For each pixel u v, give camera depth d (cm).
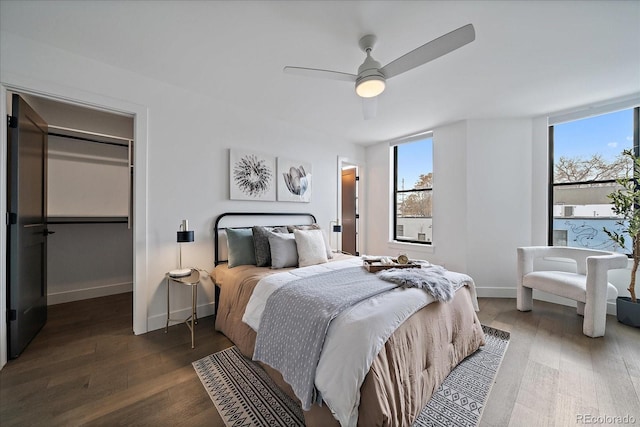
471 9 156
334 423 121
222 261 288
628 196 258
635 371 181
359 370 117
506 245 344
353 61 211
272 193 331
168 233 254
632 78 237
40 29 176
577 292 243
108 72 219
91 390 160
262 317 175
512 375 176
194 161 269
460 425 135
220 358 197
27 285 215
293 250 264
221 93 271
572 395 157
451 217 365
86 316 277
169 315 255
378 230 454
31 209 222
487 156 345
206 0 151
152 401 152
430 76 234
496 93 268
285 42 189
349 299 149
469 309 202
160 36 184
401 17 162
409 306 150
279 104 297
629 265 277
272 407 149
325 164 397
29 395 155
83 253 339
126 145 363
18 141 194
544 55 202
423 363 151
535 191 335
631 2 149
